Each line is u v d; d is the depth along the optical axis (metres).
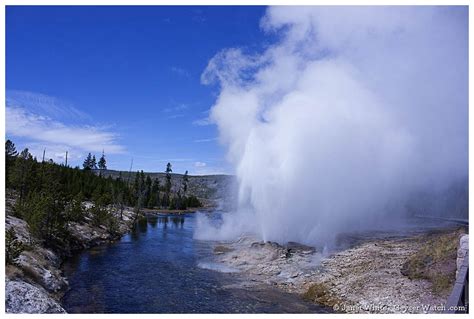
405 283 22.22
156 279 26.80
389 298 20.19
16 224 35.62
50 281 23.58
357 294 21.47
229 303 21.38
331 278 25.20
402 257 28.80
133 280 26.59
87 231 45.03
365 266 27.14
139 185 125.81
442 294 19.61
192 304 21.31
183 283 25.67
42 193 42.38
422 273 23.05
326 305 20.75
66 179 88.06
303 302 21.38
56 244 35.41
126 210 85.44
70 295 23.09
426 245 30.56
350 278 24.64
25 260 24.56
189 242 44.56
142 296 22.91
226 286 24.84
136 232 55.69
